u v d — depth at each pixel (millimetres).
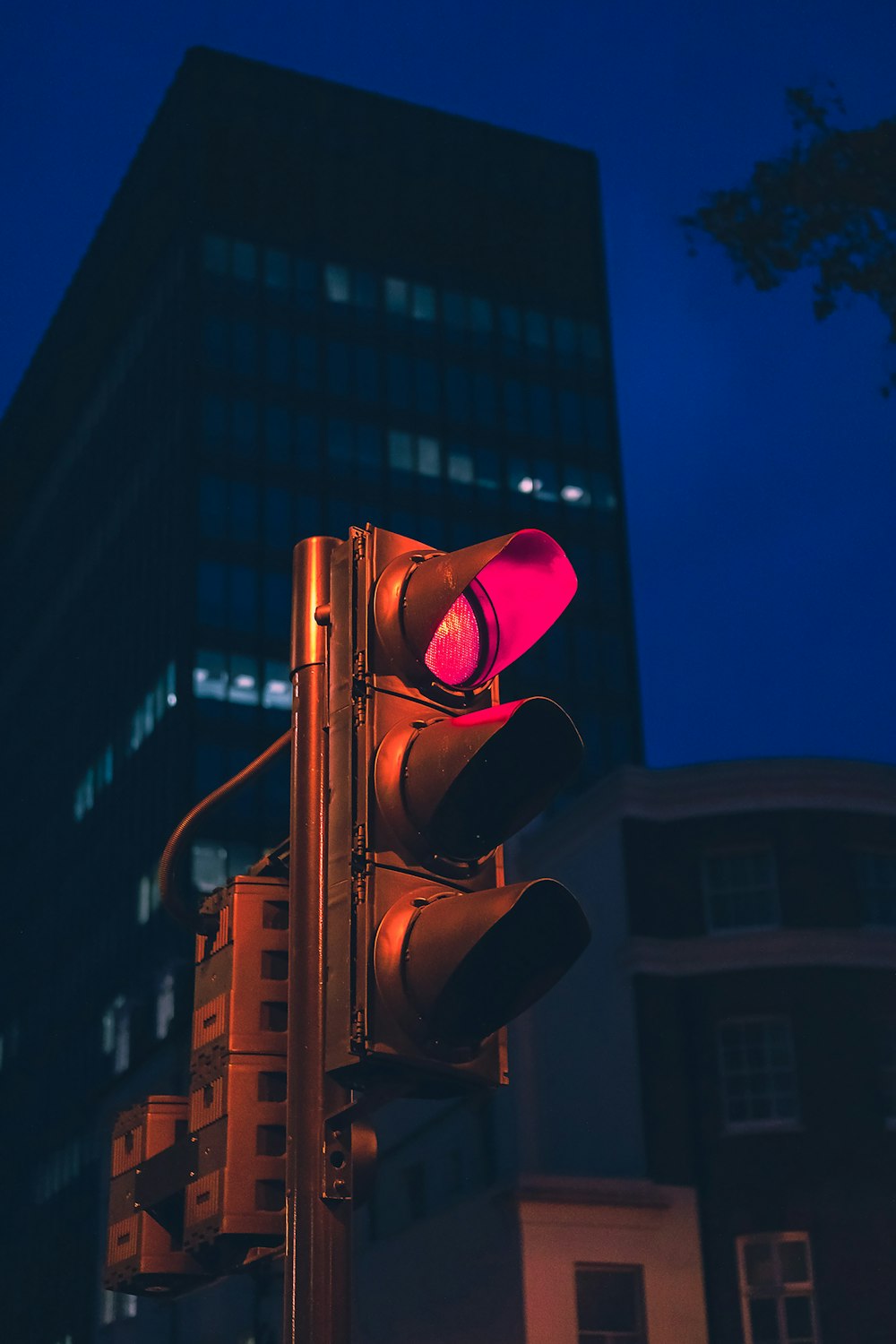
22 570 110875
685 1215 28156
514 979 3312
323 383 86250
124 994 77438
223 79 90938
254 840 74188
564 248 96500
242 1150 3488
